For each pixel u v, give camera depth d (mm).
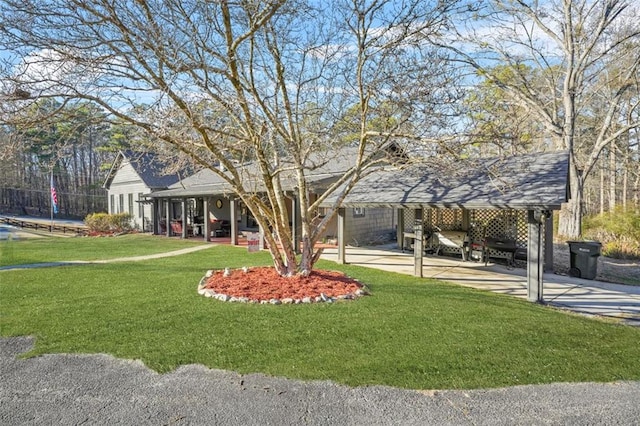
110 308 6172
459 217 12336
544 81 19781
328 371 3943
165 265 10758
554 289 7980
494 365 4109
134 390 3586
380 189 10719
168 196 19344
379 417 3176
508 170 8656
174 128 6031
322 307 6199
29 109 5520
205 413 3219
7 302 6609
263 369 3992
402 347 4566
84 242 17734
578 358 4320
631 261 11750
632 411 3277
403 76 7031
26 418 3135
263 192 12180
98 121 5859
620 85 17828
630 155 24234
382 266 10617
